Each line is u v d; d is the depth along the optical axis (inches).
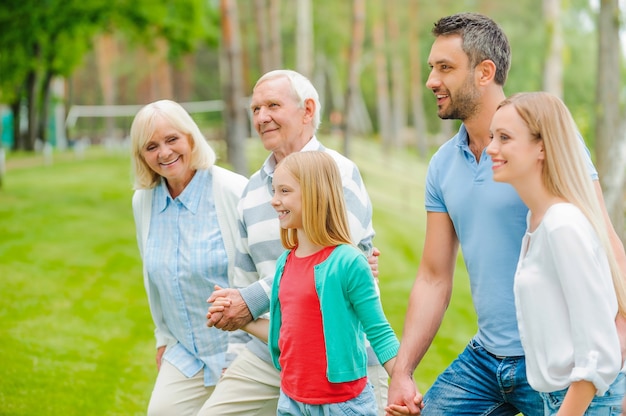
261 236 154.0
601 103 493.4
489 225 133.9
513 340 134.3
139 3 863.7
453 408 142.3
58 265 458.6
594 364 105.5
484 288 136.1
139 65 1743.4
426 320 145.3
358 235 147.9
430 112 2256.4
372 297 132.3
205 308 167.2
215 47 1097.4
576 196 113.6
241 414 155.7
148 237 172.1
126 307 382.9
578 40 1537.9
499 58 134.6
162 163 164.9
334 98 2156.7
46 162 1121.4
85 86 2165.4
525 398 135.0
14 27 813.9
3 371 269.7
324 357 132.4
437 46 136.0
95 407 246.2
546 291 112.6
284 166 134.1
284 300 135.6
